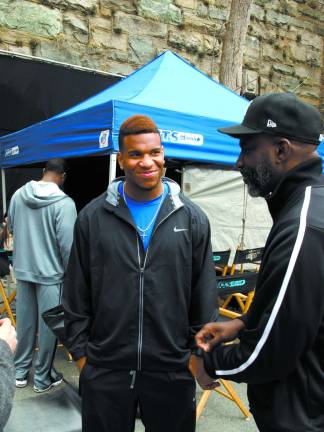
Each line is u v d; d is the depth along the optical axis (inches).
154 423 68.4
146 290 65.3
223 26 359.9
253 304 44.2
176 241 66.5
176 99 143.2
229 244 166.4
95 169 225.9
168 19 340.8
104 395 65.9
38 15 286.8
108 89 177.8
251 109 46.7
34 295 117.5
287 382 42.8
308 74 431.8
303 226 39.6
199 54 358.9
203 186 160.2
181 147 128.2
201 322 68.8
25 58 274.1
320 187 43.0
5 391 40.6
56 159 117.4
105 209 67.3
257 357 41.3
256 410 46.0
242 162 48.1
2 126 269.1
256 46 391.2
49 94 284.7
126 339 65.4
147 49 332.2
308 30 427.8
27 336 118.1
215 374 47.3
